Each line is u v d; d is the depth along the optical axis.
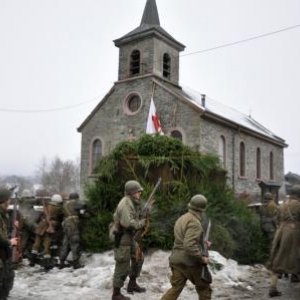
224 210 10.46
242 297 6.98
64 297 6.75
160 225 9.05
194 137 26.31
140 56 30.52
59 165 83.50
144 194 9.36
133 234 6.52
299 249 7.01
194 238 5.01
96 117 31.72
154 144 10.20
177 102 27.48
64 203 10.01
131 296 6.78
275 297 7.04
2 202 5.43
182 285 5.21
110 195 9.95
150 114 26.12
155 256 8.61
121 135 30.00
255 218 11.25
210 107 32.06
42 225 9.65
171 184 9.79
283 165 39.41
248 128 31.77
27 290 7.27
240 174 31.22
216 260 8.63
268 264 7.36
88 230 9.76
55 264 9.36
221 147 28.81
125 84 30.52
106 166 10.30
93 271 8.34
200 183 10.34
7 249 5.47
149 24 32.06
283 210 7.29
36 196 12.37
